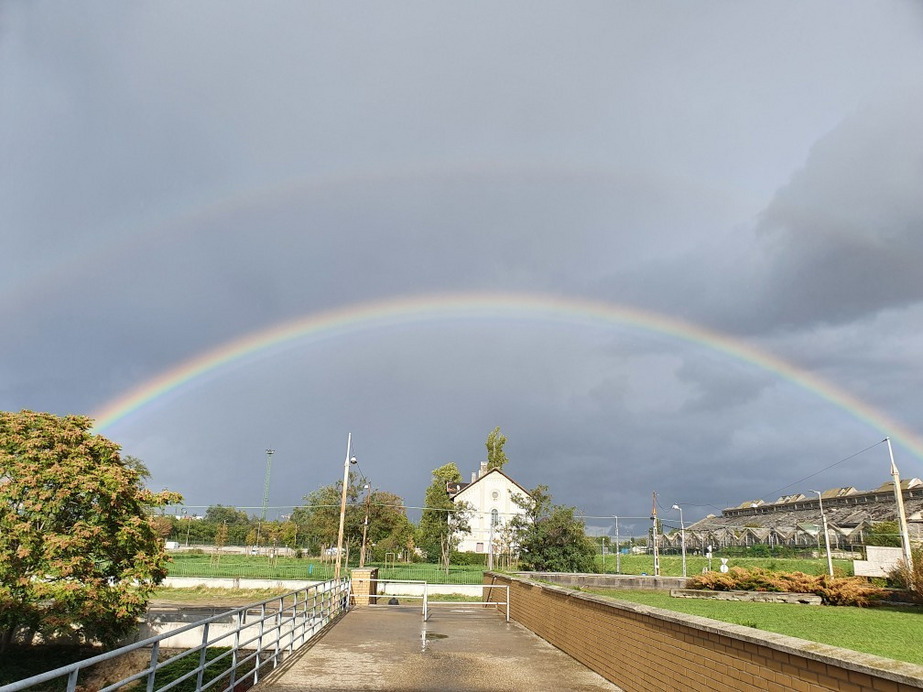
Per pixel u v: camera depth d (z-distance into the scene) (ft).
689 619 21.84
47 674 13.43
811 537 177.37
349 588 73.36
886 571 87.15
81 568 61.11
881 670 12.94
